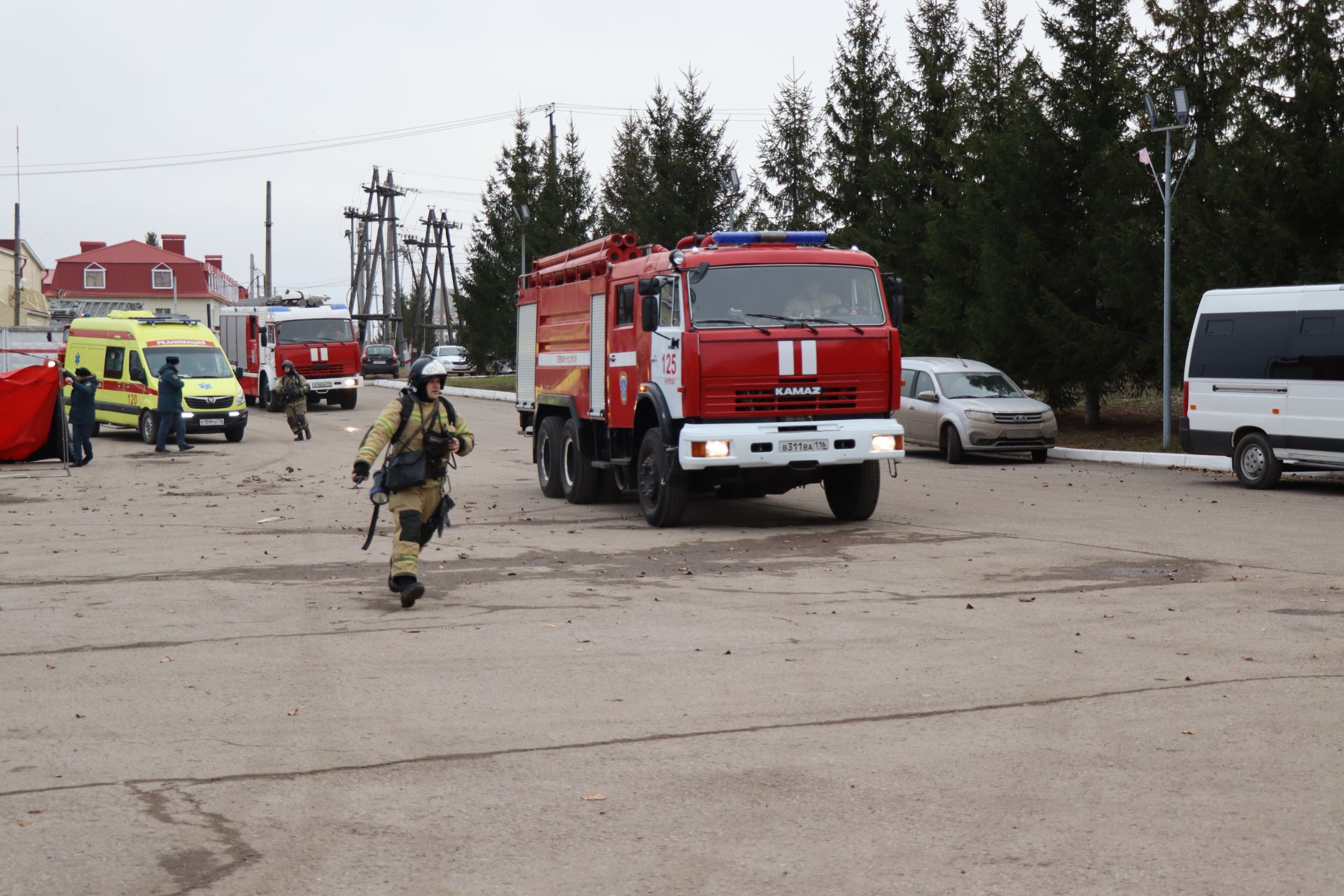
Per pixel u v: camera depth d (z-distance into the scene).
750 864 4.68
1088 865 4.61
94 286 108.12
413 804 5.38
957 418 24.56
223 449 30.05
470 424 37.25
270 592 10.88
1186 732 6.29
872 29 40.34
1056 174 30.20
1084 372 29.30
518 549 13.43
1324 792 5.36
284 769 5.86
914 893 4.39
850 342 14.73
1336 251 25.16
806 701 7.02
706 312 14.48
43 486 21.70
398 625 9.34
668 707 6.93
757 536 14.27
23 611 10.04
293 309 44.91
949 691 7.21
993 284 29.61
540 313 19.58
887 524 15.28
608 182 66.94
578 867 4.66
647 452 15.32
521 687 7.40
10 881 4.57
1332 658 7.87
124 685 7.52
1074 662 7.88
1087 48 30.02
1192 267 26.23
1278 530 14.27
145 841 4.95
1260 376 19.08
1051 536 13.97
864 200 39.41
